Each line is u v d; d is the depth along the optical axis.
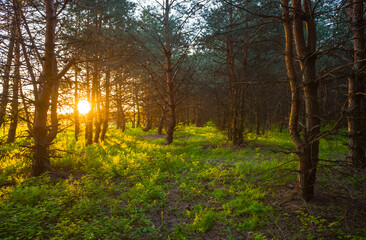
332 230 3.88
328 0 5.88
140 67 17.80
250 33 11.73
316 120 5.04
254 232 4.05
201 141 16.84
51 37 7.52
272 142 14.70
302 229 4.00
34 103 7.10
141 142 16.67
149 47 18.09
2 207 4.65
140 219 4.43
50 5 7.62
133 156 10.03
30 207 4.61
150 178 6.97
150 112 25.11
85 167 8.45
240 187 6.23
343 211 4.56
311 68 5.00
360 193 5.52
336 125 4.17
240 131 13.56
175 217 4.70
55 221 4.38
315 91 5.00
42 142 7.51
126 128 31.11
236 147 12.91
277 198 5.43
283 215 4.60
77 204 4.98
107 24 13.67
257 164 8.68
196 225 4.18
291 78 5.21
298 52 5.11
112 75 17.44
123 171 7.77
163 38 15.76
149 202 5.44
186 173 7.92
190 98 26.70
